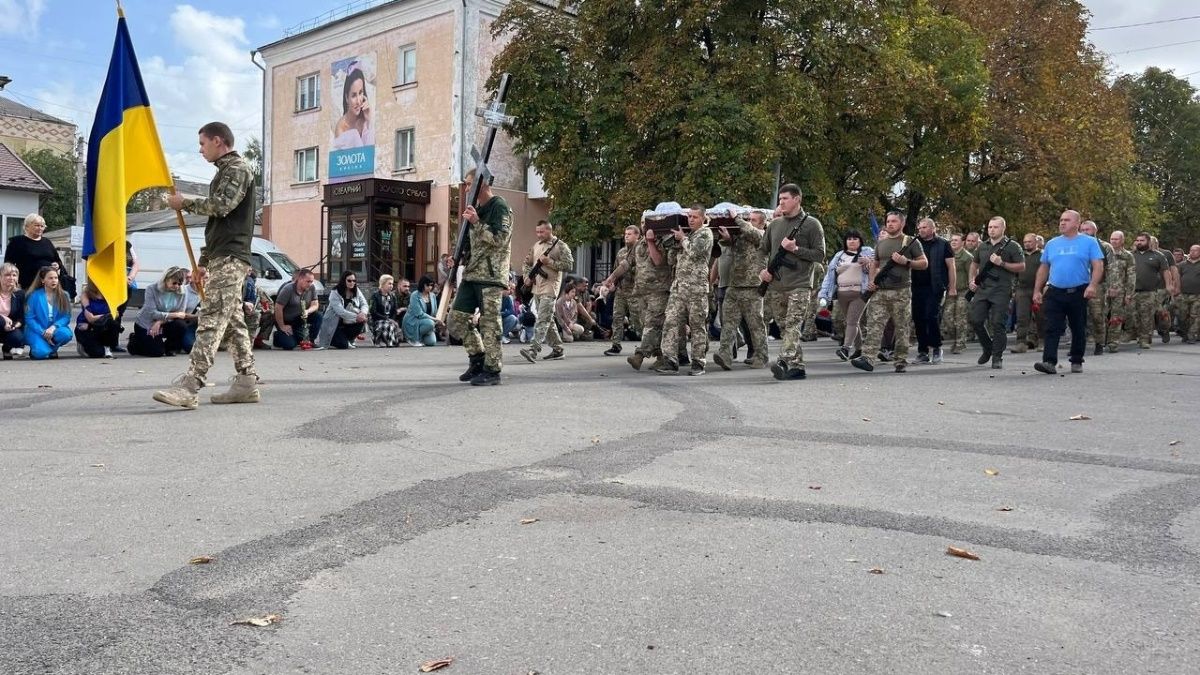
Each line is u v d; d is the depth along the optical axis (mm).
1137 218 35906
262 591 3104
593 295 18922
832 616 2953
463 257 8898
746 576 3318
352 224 29125
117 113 7383
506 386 8727
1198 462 5570
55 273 11438
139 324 11773
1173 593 3232
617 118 21938
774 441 6012
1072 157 28141
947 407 7926
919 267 10992
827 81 22688
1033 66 28891
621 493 4488
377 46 31344
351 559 3447
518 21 23375
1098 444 6172
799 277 9734
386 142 31219
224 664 2545
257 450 5379
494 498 4348
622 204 21016
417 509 4129
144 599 3016
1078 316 11094
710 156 19922
